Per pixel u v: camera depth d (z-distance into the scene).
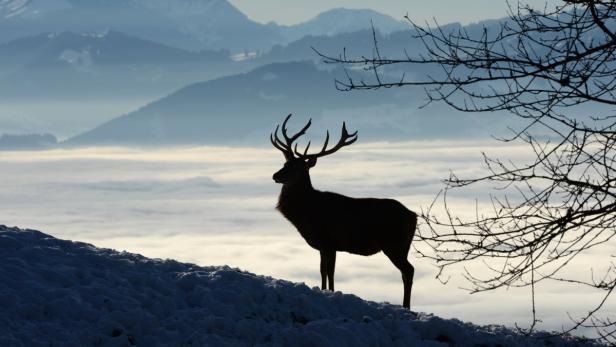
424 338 31.39
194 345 26.14
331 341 27.75
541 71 23.02
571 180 22.66
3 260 31.06
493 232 23.09
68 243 36.56
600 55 23.27
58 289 28.47
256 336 28.19
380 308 34.09
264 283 33.88
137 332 26.75
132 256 36.28
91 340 25.72
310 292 33.53
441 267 23.14
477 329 33.97
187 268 35.41
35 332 25.28
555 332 29.03
